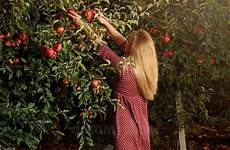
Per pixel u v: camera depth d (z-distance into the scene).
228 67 8.08
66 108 6.95
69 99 6.88
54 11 6.37
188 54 7.84
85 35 6.36
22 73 6.62
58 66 6.34
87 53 6.42
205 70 7.95
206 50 7.79
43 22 6.47
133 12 6.93
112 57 6.42
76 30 6.33
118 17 6.79
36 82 6.62
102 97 6.47
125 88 6.54
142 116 6.64
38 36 6.29
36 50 6.45
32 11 6.42
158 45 7.62
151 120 8.50
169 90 8.12
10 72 6.50
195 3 7.59
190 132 9.69
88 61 6.58
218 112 9.68
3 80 6.66
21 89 6.67
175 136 8.66
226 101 9.50
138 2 7.18
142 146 6.65
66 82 6.38
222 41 7.85
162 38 7.52
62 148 8.23
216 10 7.65
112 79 6.62
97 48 6.43
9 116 6.59
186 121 8.45
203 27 7.67
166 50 7.68
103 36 6.70
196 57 7.87
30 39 6.42
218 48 7.88
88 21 6.39
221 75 8.11
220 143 9.69
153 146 8.76
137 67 6.54
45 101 6.65
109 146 8.09
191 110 8.30
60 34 6.27
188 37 7.76
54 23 6.28
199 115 8.73
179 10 7.59
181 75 7.93
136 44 6.56
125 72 6.50
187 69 7.93
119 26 6.92
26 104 6.71
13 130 6.68
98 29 6.46
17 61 6.48
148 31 7.55
